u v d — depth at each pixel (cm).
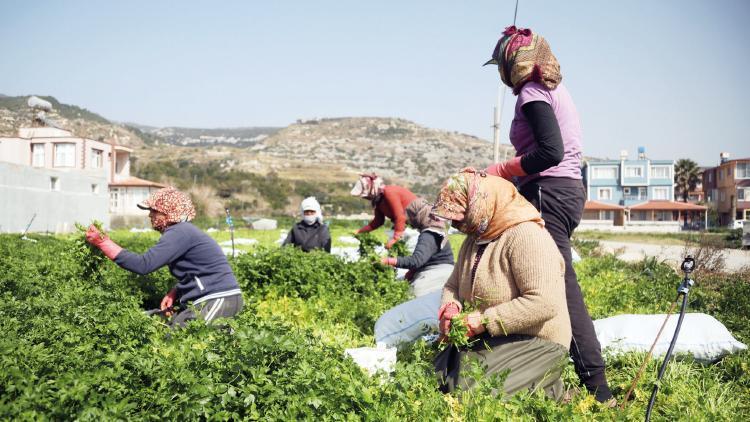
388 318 605
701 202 8162
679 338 535
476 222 423
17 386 307
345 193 14238
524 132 464
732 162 7862
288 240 1072
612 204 8012
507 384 410
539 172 454
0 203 3416
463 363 423
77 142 5778
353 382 367
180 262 595
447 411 381
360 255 968
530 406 388
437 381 432
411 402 380
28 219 3706
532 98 441
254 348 361
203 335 410
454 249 1780
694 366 524
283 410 338
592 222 7788
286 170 18088
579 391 443
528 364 414
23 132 5900
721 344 524
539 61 442
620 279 1016
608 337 560
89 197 4459
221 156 18088
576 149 461
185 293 602
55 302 489
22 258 931
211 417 321
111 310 476
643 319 566
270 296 805
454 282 462
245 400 329
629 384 461
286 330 410
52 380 326
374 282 830
